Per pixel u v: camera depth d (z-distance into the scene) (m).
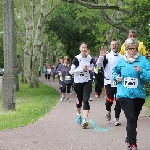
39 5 39.97
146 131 10.53
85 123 11.16
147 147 8.56
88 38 49.66
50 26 49.62
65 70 20.89
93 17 47.00
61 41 50.69
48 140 9.54
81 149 8.50
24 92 28.69
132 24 25.81
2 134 10.40
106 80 12.05
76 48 50.22
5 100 15.77
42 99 22.27
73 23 49.16
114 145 8.84
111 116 13.81
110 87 12.03
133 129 8.05
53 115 14.48
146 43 18.48
